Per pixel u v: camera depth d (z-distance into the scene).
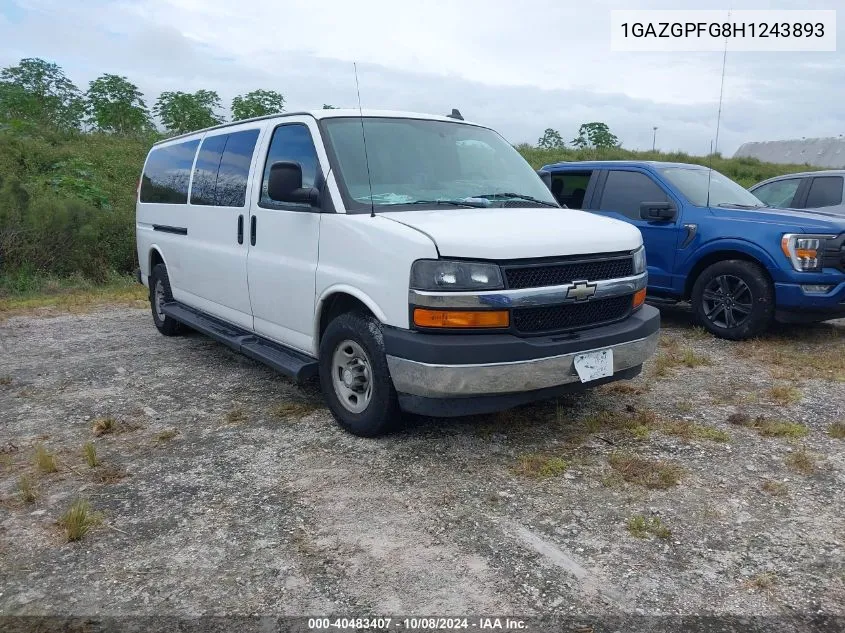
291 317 4.62
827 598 2.62
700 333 6.79
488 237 3.61
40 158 16.14
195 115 21.55
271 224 4.72
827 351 6.19
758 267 6.45
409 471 3.73
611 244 4.01
